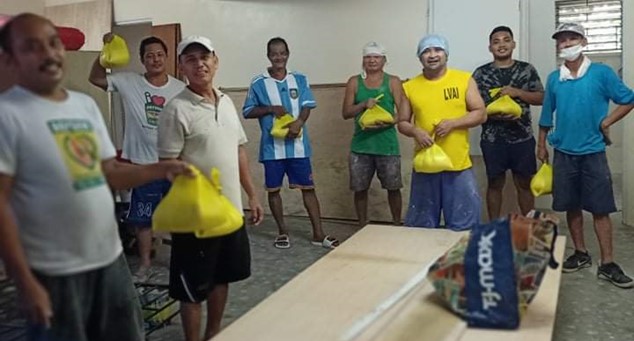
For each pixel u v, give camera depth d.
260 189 5.90
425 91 3.56
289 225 5.40
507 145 4.31
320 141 5.59
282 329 1.92
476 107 3.47
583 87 3.52
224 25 5.87
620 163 5.65
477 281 1.91
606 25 4.99
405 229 3.27
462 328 1.88
